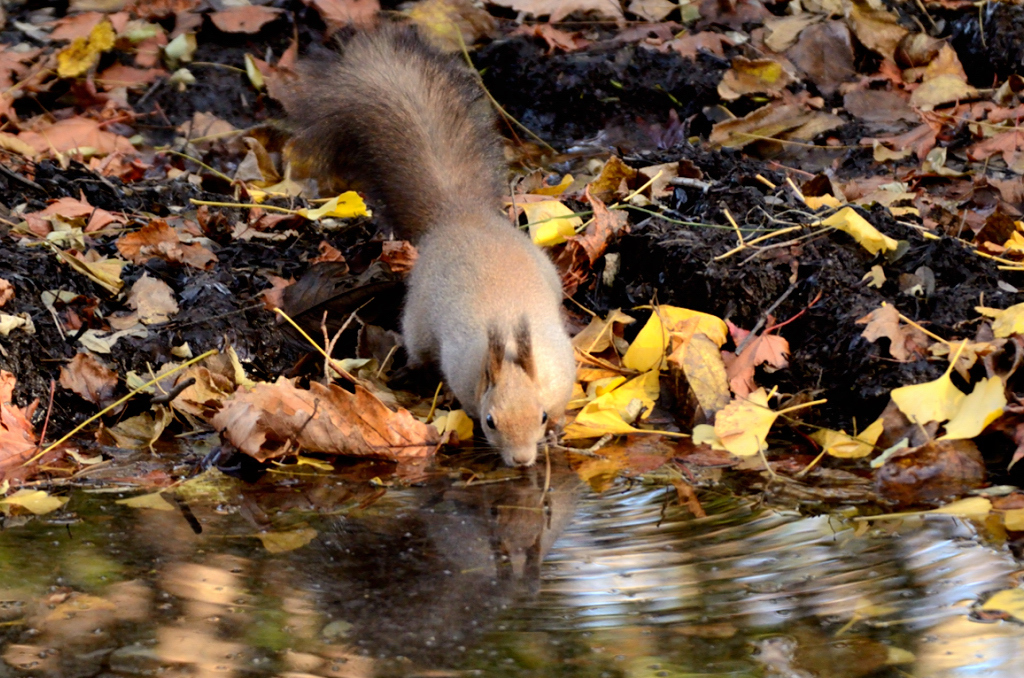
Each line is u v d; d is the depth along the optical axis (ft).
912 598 13.60
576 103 34.01
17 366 19.76
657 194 26.16
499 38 36.14
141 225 25.90
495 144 26.53
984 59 34.83
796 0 37.81
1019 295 20.85
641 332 21.12
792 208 24.39
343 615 13.50
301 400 18.47
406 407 20.85
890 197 26.30
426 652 12.62
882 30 35.37
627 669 12.23
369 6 36.70
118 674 12.19
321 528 15.96
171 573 14.51
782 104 32.78
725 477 17.70
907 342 19.84
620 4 38.29
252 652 12.66
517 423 17.93
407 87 26.30
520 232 23.26
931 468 17.35
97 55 34.35
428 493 17.29
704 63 34.83
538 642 12.85
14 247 22.74
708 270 22.07
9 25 36.04
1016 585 13.83
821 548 15.03
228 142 32.19
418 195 24.93
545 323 19.71
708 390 19.52
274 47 36.22
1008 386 18.45
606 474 17.94
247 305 22.38
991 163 29.94
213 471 18.11
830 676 12.00
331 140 27.04
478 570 14.61
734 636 12.85
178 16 36.73
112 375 20.18
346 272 22.95
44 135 30.86
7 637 12.91
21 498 16.92
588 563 14.75
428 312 21.07
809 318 21.20
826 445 18.63
